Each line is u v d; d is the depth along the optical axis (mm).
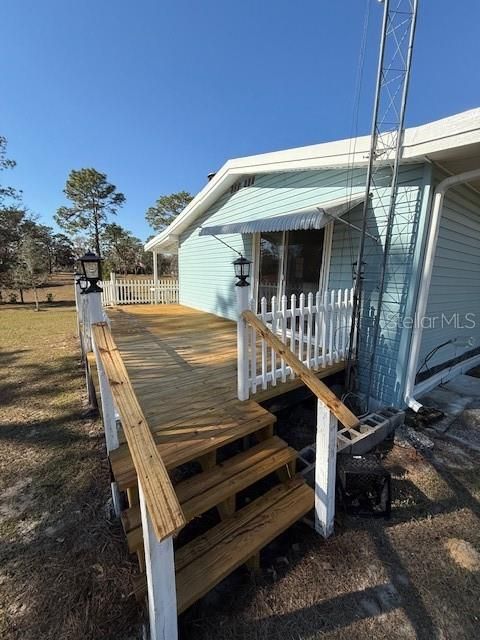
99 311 2166
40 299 19578
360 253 3439
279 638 1487
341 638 1484
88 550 1981
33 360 6242
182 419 2521
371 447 3055
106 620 1563
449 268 4312
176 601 1368
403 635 1494
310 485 2469
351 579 1784
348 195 3957
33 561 1898
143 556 1630
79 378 5234
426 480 2643
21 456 3053
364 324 3885
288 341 4535
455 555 1932
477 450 3051
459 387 4539
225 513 1988
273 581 1778
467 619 1565
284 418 3744
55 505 2395
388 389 3721
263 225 4148
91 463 2936
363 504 2307
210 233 5301
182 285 10531
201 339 5473
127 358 4293
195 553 1708
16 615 1587
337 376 4051
